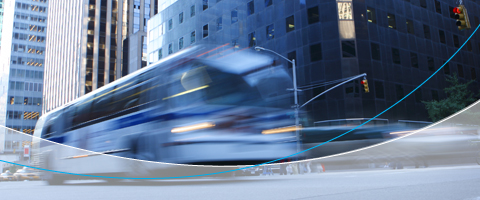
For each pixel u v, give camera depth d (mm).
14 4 100875
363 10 33938
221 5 42062
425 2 39438
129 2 81688
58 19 92125
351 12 33438
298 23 34719
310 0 34281
